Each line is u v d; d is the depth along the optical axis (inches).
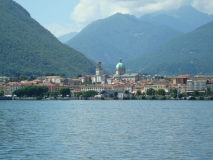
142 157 7249.0
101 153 7534.5
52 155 7396.7
